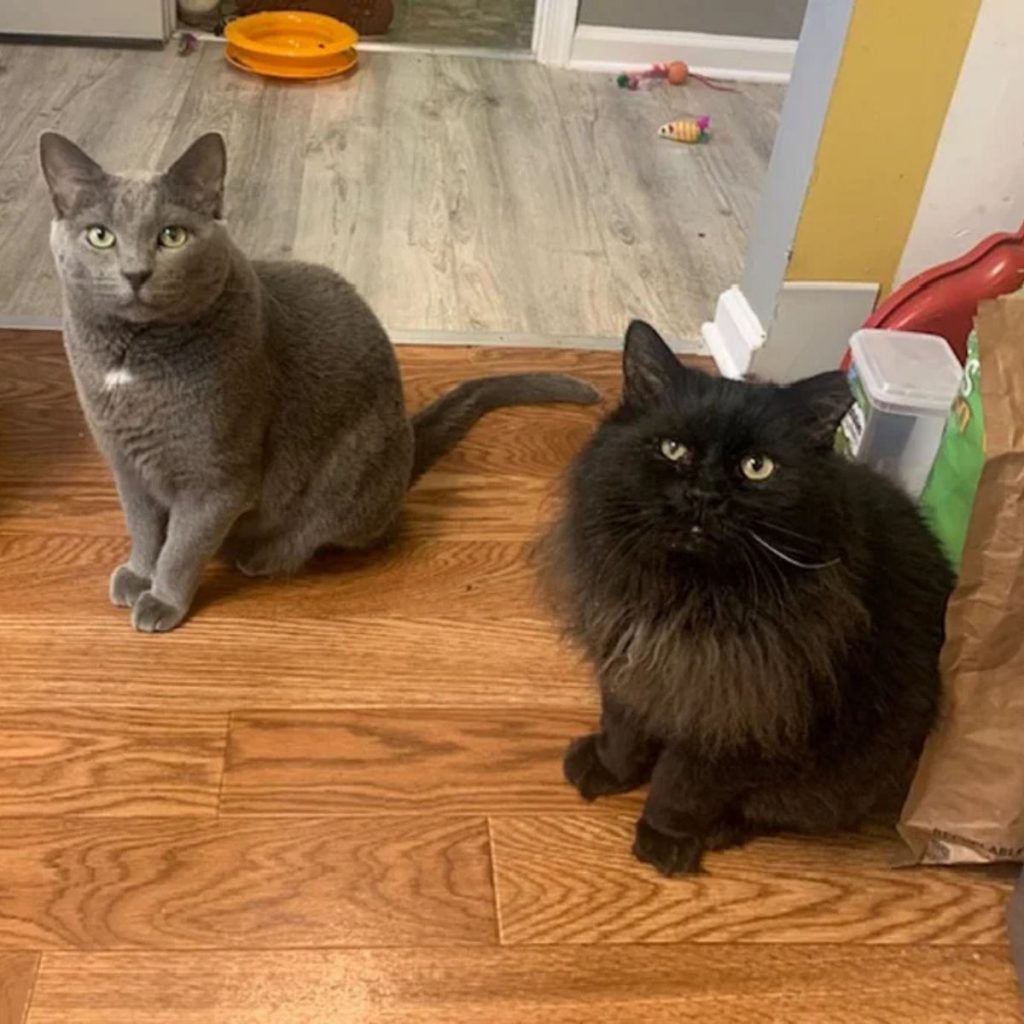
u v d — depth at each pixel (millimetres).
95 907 1222
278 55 3004
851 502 1145
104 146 2631
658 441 1104
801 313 1988
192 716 1434
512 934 1236
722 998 1199
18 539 1654
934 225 1922
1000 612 1176
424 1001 1173
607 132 2979
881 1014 1199
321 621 1581
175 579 1519
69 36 3066
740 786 1248
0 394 1905
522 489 1838
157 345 1338
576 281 2367
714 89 3283
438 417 1854
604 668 1214
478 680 1516
